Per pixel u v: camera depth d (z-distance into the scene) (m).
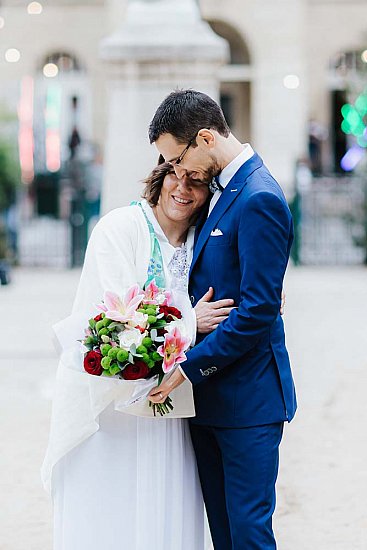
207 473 3.65
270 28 23.95
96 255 3.59
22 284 14.95
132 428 3.54
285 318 11.45
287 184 21.25
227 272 3.48
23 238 18.44
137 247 3.61
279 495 5.29
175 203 3.58
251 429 3.48
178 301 3.43
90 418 3.51
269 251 3.37
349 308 12.30
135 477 3.54
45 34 25.64
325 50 25.58
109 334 3.37
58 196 18.94
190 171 3.50
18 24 25.58
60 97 24.81
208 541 3.87
